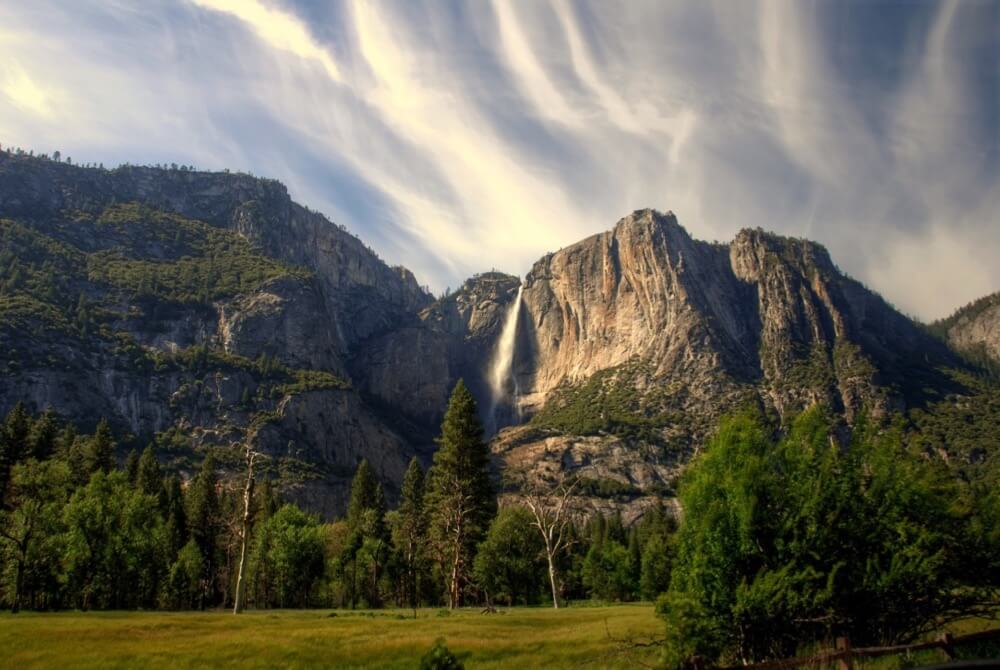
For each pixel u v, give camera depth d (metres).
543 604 91.12
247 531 62.47
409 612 60.19
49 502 68.31
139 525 74.25
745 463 21.45
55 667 29.19
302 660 30.12
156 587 79.50
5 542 61.97
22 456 76.31
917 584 19.66
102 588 70.56
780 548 20.56
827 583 19.41
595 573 105.56
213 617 50.53
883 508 20.61
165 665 29.45
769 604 19.44
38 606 68.12
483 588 87.94
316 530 92.62
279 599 90.62
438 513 77.75
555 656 28.95
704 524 21.31
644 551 101.56
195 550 87.12
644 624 38.25
